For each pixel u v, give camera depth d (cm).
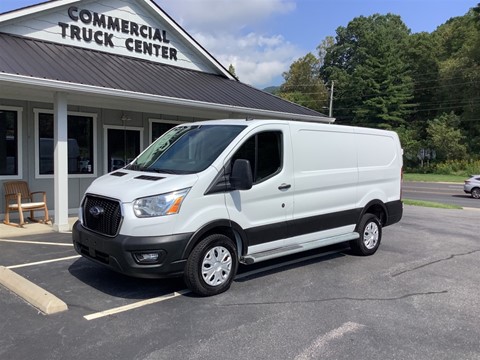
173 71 1270
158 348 368
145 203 460
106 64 1054
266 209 555
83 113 1137
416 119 5669
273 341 386
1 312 439
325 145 643
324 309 468
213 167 504
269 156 564
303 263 668
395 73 5184
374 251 740
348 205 682
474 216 1315
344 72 6184
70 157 1125
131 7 1210
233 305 473
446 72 5169
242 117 1330
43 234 842
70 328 404
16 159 1016
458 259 721
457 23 6003
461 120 4975
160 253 458
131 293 504
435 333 412
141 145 1280
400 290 542
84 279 551
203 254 487
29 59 869
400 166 798
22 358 346
